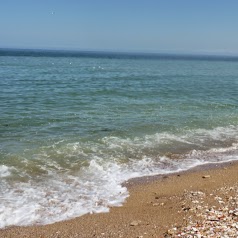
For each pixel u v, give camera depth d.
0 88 32.12
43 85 36.19
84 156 13.83
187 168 13.27
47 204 9.68
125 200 10.25
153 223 8.66
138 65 100.00
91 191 10.74
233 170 13.26
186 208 9.46
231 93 35.94
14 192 10.30
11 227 8.43
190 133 18.11
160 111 23.47
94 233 8.15
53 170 12.27
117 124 19.17
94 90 33.19
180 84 43.31
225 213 8.95
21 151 14.00
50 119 19.72
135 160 13.79
